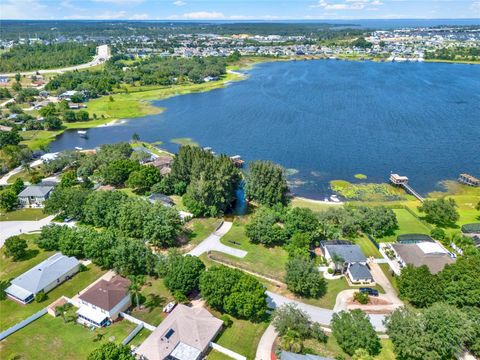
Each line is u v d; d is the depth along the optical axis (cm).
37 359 6625
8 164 15988
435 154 17412
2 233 11025
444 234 10638
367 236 10938
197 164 12938
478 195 13750
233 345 6981
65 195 11769
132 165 14375
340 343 6844
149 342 6725
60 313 7712
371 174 15588
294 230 10381
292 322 6988
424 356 6344
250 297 7450
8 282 8625
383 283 8888
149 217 10356
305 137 19925
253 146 18875
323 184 14800
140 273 8981
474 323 6694
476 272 7638
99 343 7000
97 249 9106
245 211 12975
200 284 7925
